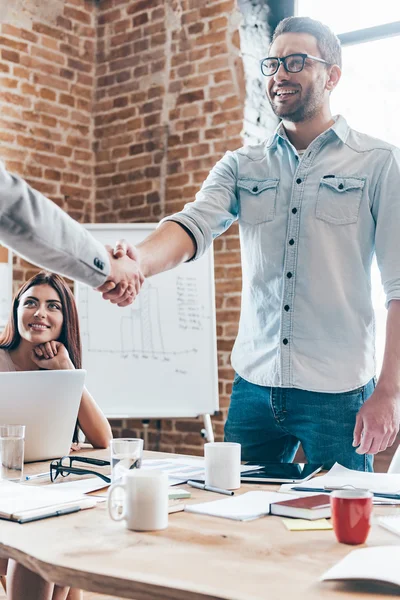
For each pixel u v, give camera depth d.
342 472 1.55
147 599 0.86
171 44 4.04
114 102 4.30
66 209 4.23
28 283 2.24
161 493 1.12
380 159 1.94
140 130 4.16
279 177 2.04
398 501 1.28
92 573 0.90
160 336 3.61
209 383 3.55
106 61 4.35
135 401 3.58
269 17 3.90
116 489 1.28
